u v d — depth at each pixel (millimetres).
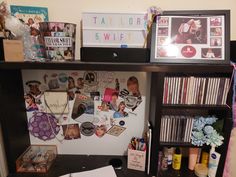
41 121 1238
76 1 1065
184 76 978
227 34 957
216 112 1123
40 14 1040
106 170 1141
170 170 1167
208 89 988
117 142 1285
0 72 936
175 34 976
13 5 1006
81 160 1249
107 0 1068
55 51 943
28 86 1174
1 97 960
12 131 1057
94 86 1178
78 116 1230
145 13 1001
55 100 1195
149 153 1071
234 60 1000
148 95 1189
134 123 1243
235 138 1229
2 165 1086
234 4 1078
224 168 1102
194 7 1080
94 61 955
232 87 968
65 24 922
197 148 1133
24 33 951
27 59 961
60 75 1162
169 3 1075
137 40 1030
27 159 1173
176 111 1132
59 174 1118
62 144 1286
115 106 1212
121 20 1008
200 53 957
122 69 902
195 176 1122
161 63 938
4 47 900
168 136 1067
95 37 1019
